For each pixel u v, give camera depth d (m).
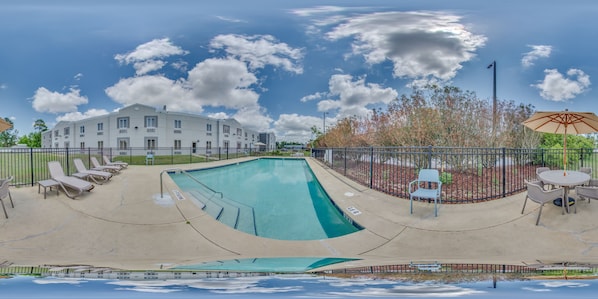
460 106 10.30
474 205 5.98
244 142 41.97
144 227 5.14
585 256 3.65
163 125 26.62
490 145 9.68
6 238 4.54
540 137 11.57
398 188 8.01
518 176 8.45
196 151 29.75
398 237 4.64
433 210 5.85
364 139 14.90
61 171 7.87
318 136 33.69
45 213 5.58
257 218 6.69
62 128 31.33
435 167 9.62
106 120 26.88
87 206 6.12
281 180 12.95
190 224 5.31
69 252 4.15
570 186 5.39
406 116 11.41
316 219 6.62
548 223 4.74
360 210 6.13
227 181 12.39
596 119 5.11
